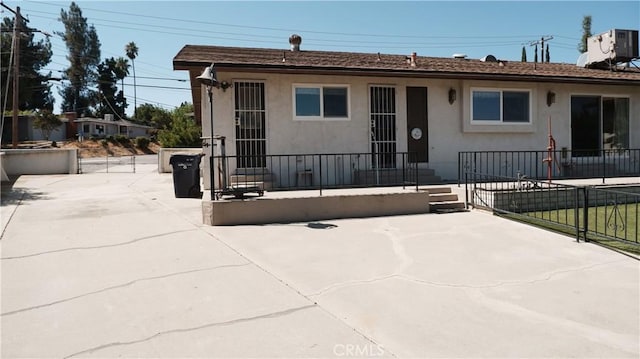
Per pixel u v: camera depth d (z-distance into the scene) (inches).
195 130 1485.0
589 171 498.9
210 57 405.1
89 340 135.3
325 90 429.4
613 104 521.3
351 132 433.7
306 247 248.7
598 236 259.4
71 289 179.6
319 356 125.5
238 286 183.9
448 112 460.4
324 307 161.9
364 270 207.3
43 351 128.3
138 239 262.5
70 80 2913.4
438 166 458.3
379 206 345.1
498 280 193.9
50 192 471.5
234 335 138.6
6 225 297.1
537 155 444.8
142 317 152.3
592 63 571.5
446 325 147.2
